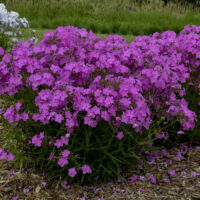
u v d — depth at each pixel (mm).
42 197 2424
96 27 12117
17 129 2832
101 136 2543
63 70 2557
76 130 2492
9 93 2605
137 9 15461
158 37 3395
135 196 2396
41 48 2670
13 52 2848
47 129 2527
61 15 13242
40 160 2664
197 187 2469
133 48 2910
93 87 2416
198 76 3168
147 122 2414
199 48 2979
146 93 2656
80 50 2711
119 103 2283
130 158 2695
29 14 12453
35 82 2471
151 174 2670
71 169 2312
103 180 2641
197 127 3084
